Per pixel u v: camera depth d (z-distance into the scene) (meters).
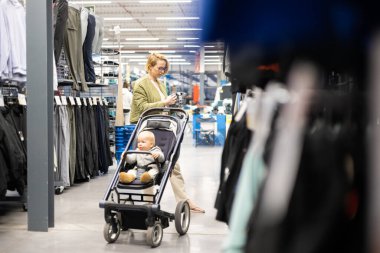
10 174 3.97
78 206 4.68
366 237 0.84
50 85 3.70
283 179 0.89
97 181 6.20
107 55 8.84
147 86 4.12
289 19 0.84
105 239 3.38
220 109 12.87
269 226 0.88
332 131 0.89
